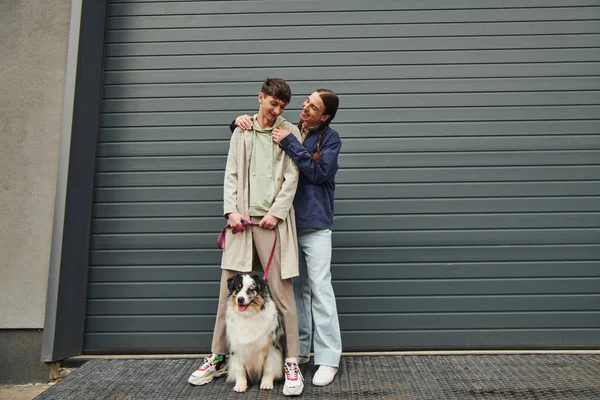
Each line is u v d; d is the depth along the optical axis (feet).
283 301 8.08
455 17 11.22
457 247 10.55
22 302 9.43
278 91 8.04
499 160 10.78
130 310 10.41
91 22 10.62
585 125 10.86
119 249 10.60
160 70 11.14
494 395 7.63
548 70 11.03
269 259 8.05
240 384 7.80
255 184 8.25
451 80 11.03
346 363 9.37
